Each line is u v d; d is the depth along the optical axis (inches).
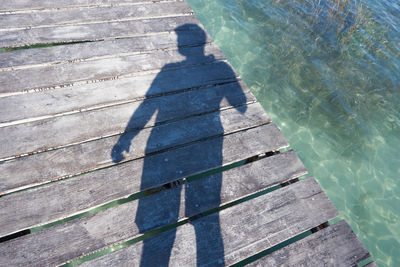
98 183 98.7
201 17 247.9
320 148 169.3
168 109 125.8
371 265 98.7
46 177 96.3
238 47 227.1
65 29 149.2
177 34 163.9
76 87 124.4
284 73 212.1
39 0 160.2
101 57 141.0
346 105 195.9
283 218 102.8
